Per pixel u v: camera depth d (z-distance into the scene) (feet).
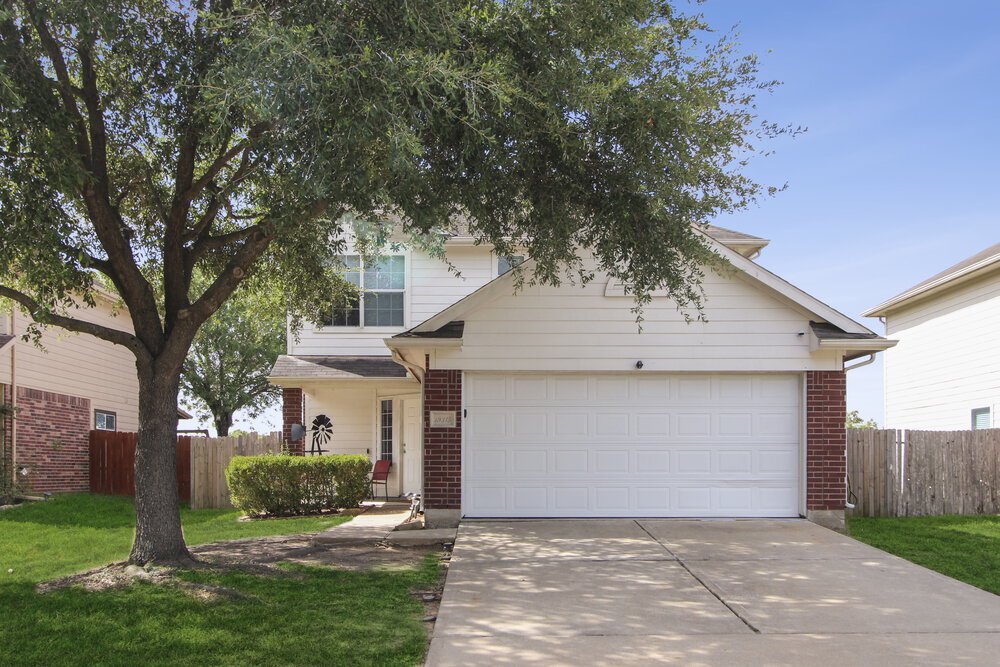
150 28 30.40
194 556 32.60
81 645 21.85
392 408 59.57
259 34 24.52
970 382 62.13
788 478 42.06
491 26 29.30
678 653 21.42
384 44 27.12
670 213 31.81
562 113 30.01
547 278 37.14
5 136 28.09
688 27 31.42
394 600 26.89
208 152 37.52
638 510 41.88
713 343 41.70
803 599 26.86
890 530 42.19
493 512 41.73
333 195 26.66
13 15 26.43
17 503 54.49
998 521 45.27
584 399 42.32
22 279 35.60
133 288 30.99
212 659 20.76
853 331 40.98
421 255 60.03
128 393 78.13
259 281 44.55
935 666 20.43
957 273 60.39
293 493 49.39
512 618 24.64
